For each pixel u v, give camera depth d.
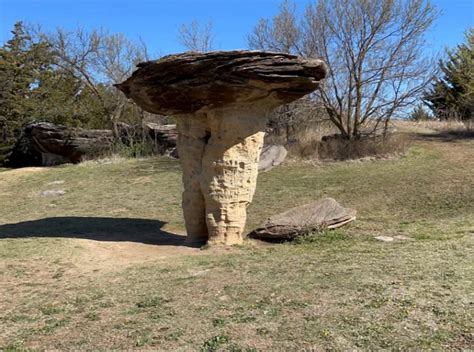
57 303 6.30
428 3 23.20
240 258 8.34
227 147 9.55
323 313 5.32
